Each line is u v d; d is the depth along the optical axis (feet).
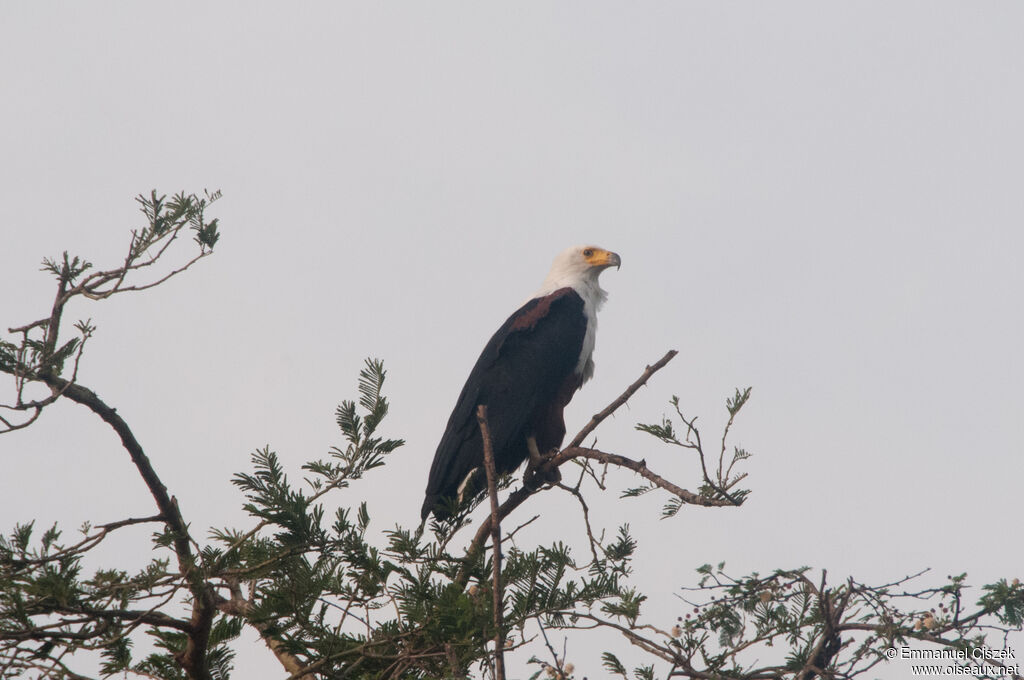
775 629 35.63
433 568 29.58
